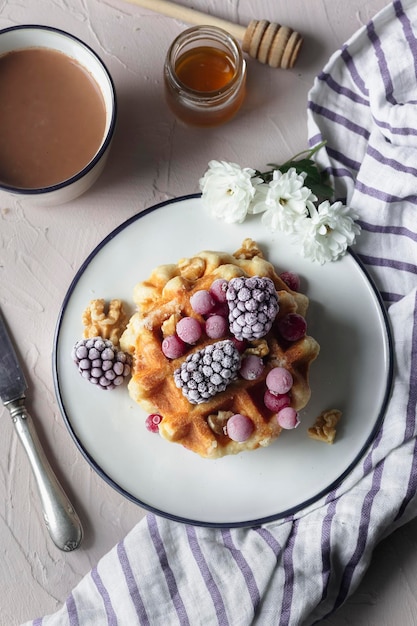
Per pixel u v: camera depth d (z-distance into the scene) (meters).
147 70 0.60
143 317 0.53
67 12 0.60
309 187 0.56
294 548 0.55
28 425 0.57
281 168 0.57
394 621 0.56
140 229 0.57
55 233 0.59
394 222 0.57
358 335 0.56
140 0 0.59
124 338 0.54
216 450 0.51
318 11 0.60
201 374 0.49
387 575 0.56
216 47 0.58
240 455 0.55
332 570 0.55
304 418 0.55
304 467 0.55
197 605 0.54
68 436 0.57
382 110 0.58
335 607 0.55
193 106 0.57
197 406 0.51
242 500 0.55
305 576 0.54
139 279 0.57
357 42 0.58
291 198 0.54
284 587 0.54
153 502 0.55
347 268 0.57
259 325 0.49
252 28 0.58
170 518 0.54
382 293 0.58
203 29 0.56
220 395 0.51
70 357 0.56
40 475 0.56
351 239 0.55
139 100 0.60
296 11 0.60
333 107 0.59
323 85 0.59
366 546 0.54
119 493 0.56
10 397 0.57
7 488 0.57
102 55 0.60
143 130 0.60
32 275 0.59
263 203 0.56
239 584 0.54
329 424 0.54
